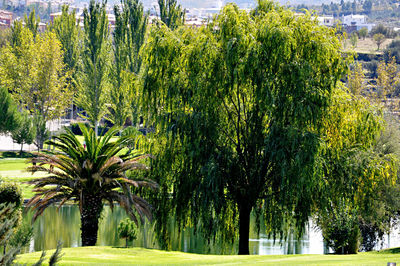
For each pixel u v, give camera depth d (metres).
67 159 38.62
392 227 48.88
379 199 41.91
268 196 37.28
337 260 24.92
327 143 36.19
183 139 35.84
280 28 33.91
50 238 46.97
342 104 36.72
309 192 33.88
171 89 36.31
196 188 36.09
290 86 34.12
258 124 36.94
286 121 34.75
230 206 39.03
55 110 117.62
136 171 41.22
